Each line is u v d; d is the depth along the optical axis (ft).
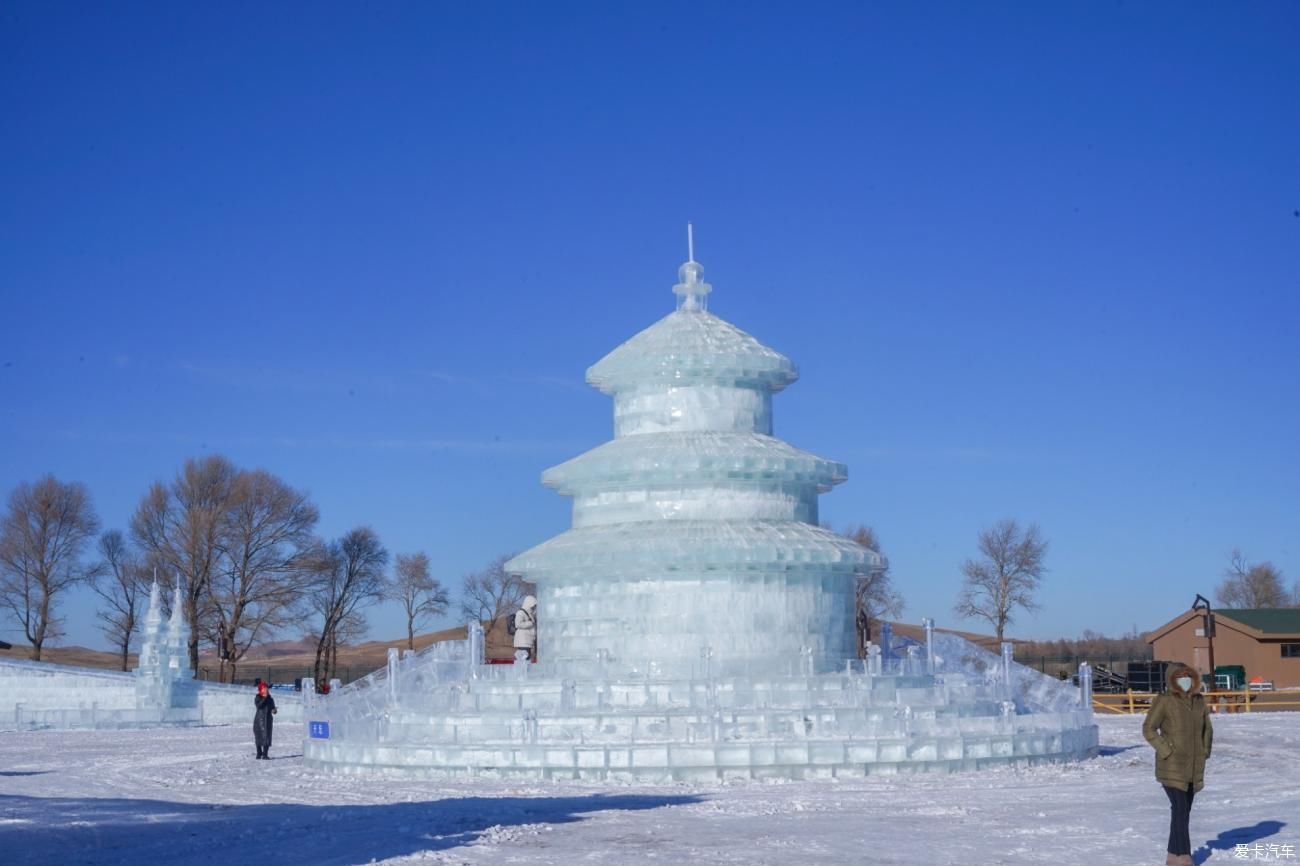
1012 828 76.69
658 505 141.59
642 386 149.89
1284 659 288.30
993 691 135.64
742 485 142.00
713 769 111.75
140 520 344.49
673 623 133.90
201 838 78.95
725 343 150.10
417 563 444.55
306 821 86.12
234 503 339.16
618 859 66.95
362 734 127.85
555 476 146.92
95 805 97.91
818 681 127.24
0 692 239.30
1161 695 62.59
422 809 91.71
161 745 177.58
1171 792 61.57
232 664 337.31
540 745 115.03
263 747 144.66
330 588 390.01
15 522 360.48
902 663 141.18
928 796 96.78
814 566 136.05
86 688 241.55
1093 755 131.85
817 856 67.10
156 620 243.60
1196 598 298.97
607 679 129.08
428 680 141.38
